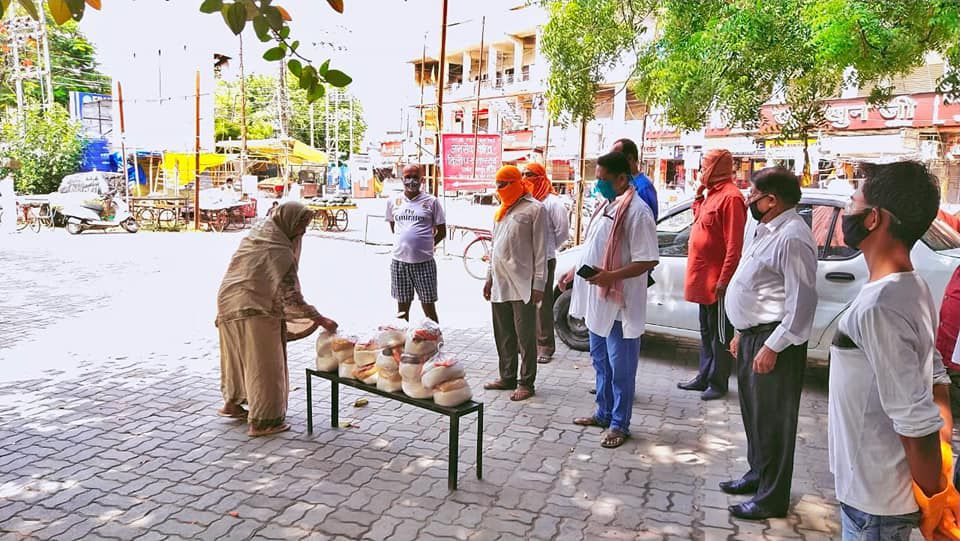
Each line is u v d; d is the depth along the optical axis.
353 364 4.32
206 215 21.23
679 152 22.53
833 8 6.07
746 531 3.31
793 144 17.42
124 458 4.17
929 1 5.91
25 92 30.33
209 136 23.73
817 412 5.05
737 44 6.61
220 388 5.25
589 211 15.07
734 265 4.82
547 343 6.39
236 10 2.63
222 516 3.45
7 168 22.62
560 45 8.40
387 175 49.12
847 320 1.87
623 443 4.41
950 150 16.00
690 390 5.56
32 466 4.06
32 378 5.87
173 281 11.13
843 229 1.92
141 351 6.79
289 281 4.42
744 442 4.46
